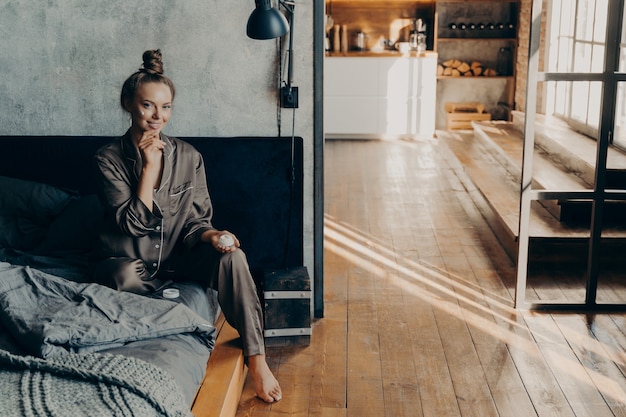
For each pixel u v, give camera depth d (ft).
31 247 12.04
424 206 20.72
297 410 10.28
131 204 10.16
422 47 29.94
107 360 7.88
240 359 10.42
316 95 12.69
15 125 12.99
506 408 10.35
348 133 30.07
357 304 14.05
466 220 19.45
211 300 11.07
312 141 12.89
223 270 10.39
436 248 17.33
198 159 11.03
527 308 13.75
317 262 13.28
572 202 16.52
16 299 9.21
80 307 9.11
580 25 21.02
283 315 12.13
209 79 12.70
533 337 12.60
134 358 8.01
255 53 12.58
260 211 12.89
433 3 30.07
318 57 12.54
